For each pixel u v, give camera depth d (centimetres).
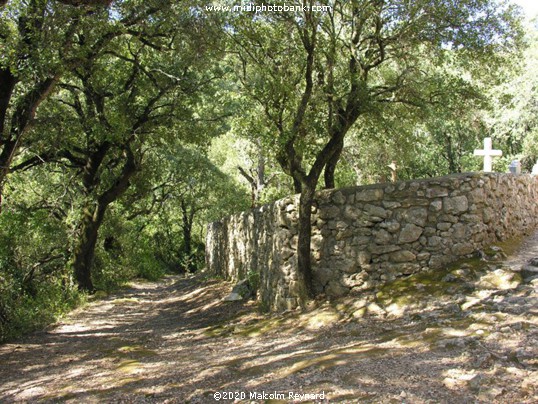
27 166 1568
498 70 1065
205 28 977
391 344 556
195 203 3478
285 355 621
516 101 1781
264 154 1034
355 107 922
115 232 2194
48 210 1753
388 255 838
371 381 446
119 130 1398
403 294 758
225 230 1933
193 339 888
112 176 1928
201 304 1391
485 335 513
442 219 814
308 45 887
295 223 954
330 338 677
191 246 3712
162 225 3584
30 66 838
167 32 1146
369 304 766
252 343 764
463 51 945
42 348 894
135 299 1753
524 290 631
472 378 408
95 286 1938
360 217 864
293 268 948
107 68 1503
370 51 993
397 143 1251
